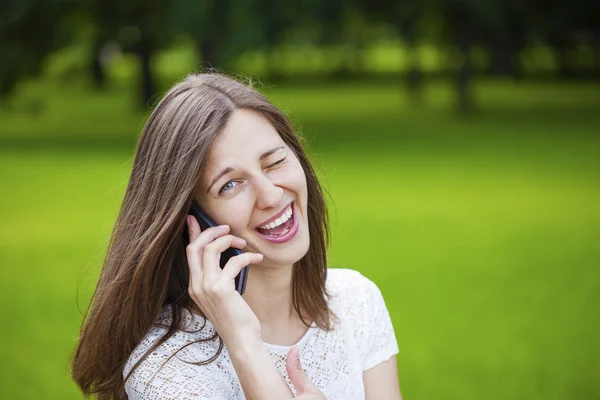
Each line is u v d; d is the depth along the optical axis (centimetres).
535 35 3775
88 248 1263
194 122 254
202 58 2955
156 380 256
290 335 285
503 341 823
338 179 1828
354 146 2422
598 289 984
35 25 2959
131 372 260
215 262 253
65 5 2947
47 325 909
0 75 2973
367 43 4309
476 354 791
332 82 5581
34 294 1032
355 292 306
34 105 3769
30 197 1697
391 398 303
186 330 267
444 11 3272
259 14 2939
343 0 3231
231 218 257
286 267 278
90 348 267
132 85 5400
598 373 737
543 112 3247
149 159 260
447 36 3544
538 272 1062
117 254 264
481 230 1307
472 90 3572
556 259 1123
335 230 1324
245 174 256
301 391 250
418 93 3878
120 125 3197
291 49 5250
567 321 878
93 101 4381
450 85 4922
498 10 3112
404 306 937
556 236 1255
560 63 4797
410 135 2673
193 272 253
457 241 1238
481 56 4422
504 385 712
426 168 1961
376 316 306
